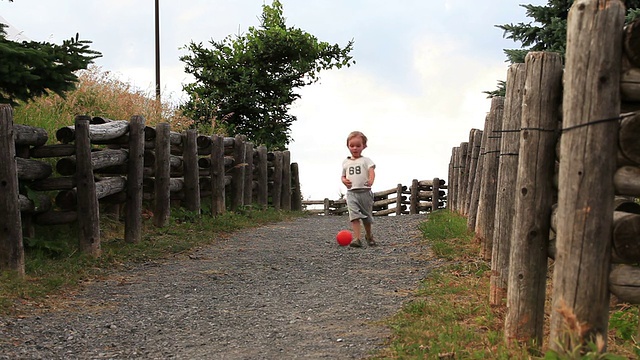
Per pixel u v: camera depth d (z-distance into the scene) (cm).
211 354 450
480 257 799
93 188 823
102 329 527
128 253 875
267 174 1864
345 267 822
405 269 790
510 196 565
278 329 516
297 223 1491
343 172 1015
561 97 396
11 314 565
